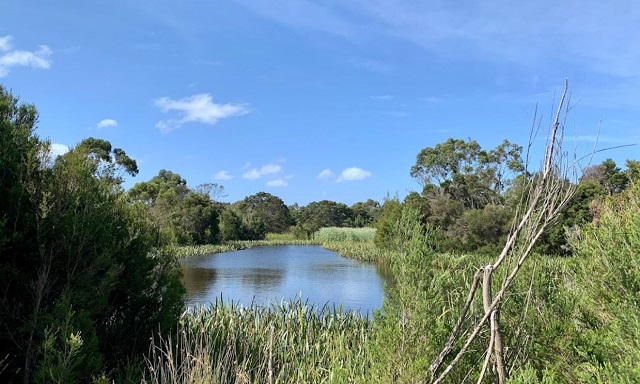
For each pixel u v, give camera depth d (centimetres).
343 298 1636
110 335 525
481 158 5094
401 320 310
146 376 490
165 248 629
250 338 636
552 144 254
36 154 478
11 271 434
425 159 5906
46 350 380
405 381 287
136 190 4528
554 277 431
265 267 2773
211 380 395
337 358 509
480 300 335
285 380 545
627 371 267
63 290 452
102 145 4250
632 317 299
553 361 336
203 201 5259
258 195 8931
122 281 534
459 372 314
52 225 455
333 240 5828
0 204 447
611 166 2762
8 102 521
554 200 252
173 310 590
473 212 2950
